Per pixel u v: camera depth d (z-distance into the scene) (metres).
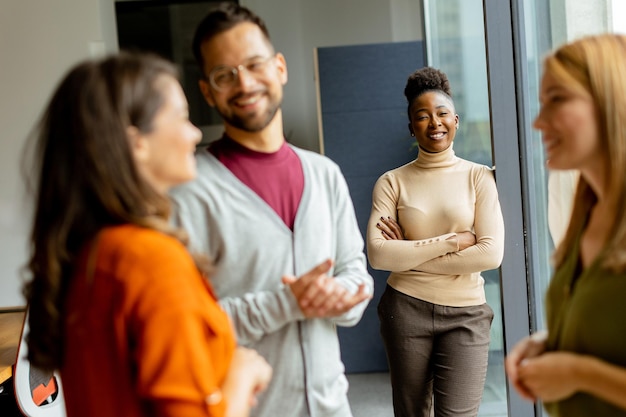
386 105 4.47
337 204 1.56
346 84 4.47
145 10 5.44
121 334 0.98
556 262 1.34
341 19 5.36
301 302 1.37
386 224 2.44
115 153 1.00
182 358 0.96
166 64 1.11
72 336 1.02
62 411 2.80
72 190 1.01
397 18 5.33
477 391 2.39
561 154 1.20
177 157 1.09
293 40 5.39
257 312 1.38
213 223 1.43
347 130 4.49
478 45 2.78
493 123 2.43
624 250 1.10
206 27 1.40
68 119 1.02
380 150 4.50
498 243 2.33
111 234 1.01
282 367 1.45
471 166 2.46
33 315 1.08
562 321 1.24
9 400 2.95
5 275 4.38
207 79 1.42
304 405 1.47
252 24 1.40
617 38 1.18
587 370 1.11
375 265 2.39
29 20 4.33
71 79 1.04
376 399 4.16
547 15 2.37
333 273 1.58
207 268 1.17
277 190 1.48
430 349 2.41
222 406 1.00
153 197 1.04
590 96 1.16
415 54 4.45
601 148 1.17
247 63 1.38
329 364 1.50
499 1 2.39
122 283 0.98
